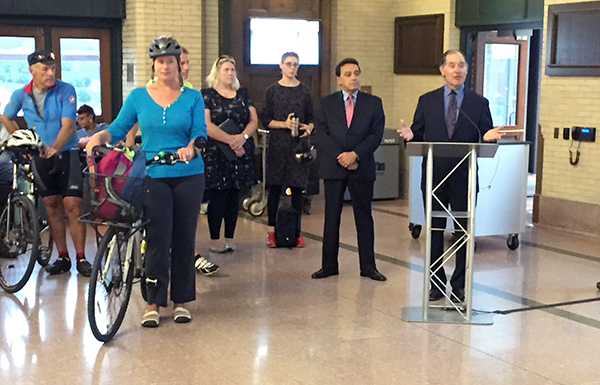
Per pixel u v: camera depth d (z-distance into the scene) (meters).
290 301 5.24
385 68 10.30
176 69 4.54
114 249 4.41
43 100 5.58
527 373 3.98
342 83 5.64
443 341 4.46
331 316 4.91
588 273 6.16
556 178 8.16
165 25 8.73
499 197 6.90
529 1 8.52
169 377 3.88
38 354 4.20
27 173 5.79
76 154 5.72
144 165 4.23
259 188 8.41
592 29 7.66
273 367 4.02
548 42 8.10
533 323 4.83
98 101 9.03
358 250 6.32
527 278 5.98
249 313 4.96
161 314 4.91
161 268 4.59
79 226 5.77
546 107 8.20
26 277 5.29
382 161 9.76
